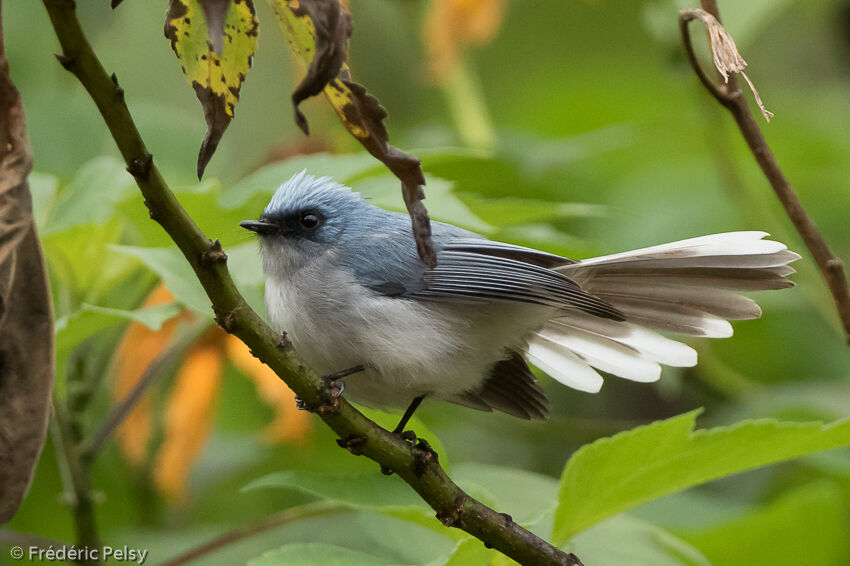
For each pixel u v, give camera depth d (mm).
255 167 12195
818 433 6922
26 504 11945
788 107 16078
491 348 8836
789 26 17109
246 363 10180
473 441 13773
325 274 8812
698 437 6938
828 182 14797
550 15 17156
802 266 12242
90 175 10133
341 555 7305
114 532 11844
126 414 9492
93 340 10070
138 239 10883
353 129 5176
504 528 6680
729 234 8391
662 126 14344
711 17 6859
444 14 11992
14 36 12914
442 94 15320
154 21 14305
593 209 10508
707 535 10273
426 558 9438
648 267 8586
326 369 8883
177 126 12461
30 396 5789
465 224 8766
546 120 16406
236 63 5387
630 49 17062
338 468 12852
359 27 15000
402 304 8641
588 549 8594
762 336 13875
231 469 13102
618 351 8867
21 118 5598
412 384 8727
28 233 5695
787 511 10117
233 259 10062
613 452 6980
